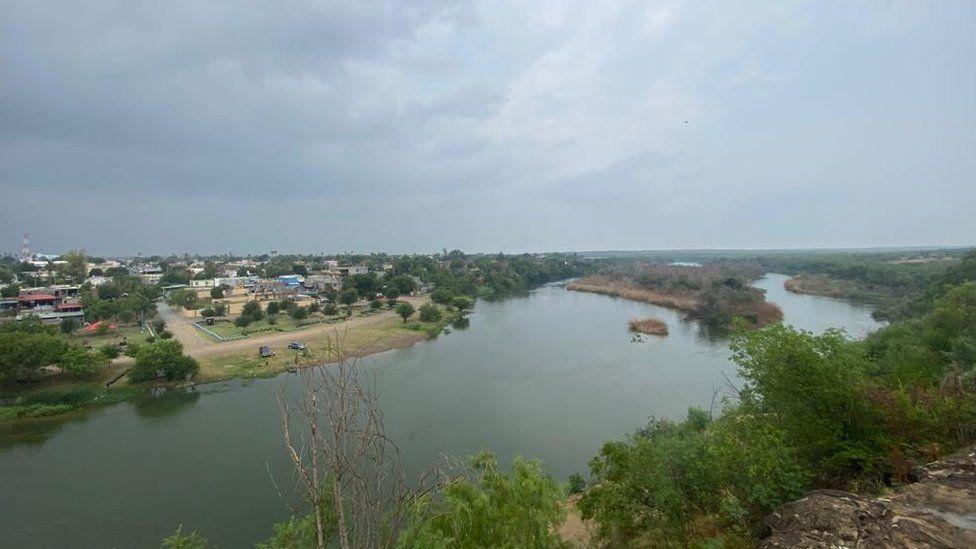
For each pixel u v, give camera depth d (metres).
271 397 30.06
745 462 6.94
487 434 23.14
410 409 26.77
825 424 7.28
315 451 4.02
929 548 4.54
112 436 24.25
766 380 8.05
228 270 117.75
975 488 5.45
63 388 31.36
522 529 7.13
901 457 6.66
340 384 4.34
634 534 7.90
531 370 35.44
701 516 7.23
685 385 30.91
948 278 41.69
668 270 107.88
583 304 76.00
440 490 5.74
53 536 15.55
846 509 5.42
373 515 4.10
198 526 15.85
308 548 5.97
